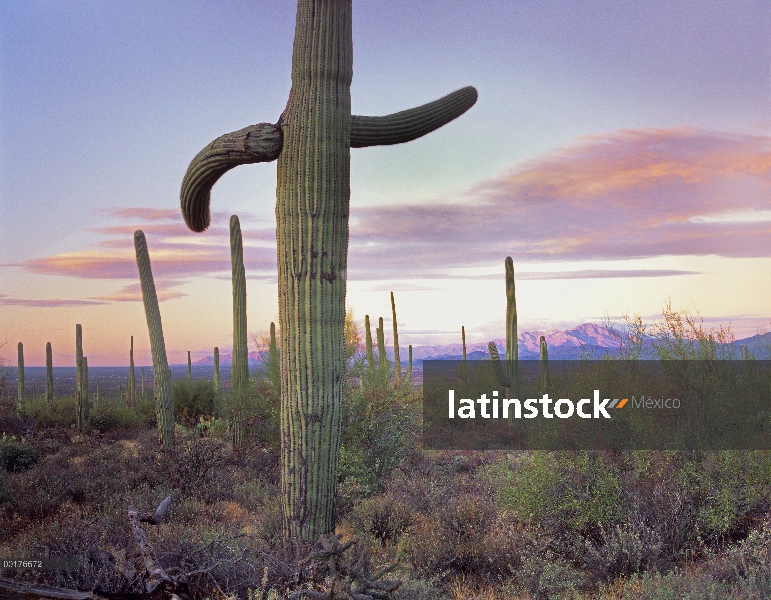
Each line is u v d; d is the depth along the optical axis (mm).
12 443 14727
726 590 5242
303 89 6211
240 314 15625
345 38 6336
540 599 5586
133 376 40625
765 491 7176
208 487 10445
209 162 6555
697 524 6855
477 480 10797
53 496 9875
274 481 11352
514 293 20953
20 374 31531
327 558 4488
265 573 4742
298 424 6039
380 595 4242
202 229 7852
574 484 7547
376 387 12055
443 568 6316
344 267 6273
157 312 15727
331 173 6172
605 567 6191
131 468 12289
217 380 26891
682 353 7840
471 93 7113
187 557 5328
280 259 6223
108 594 4781
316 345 6059
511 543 6551
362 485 10562
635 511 6973
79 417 23953
